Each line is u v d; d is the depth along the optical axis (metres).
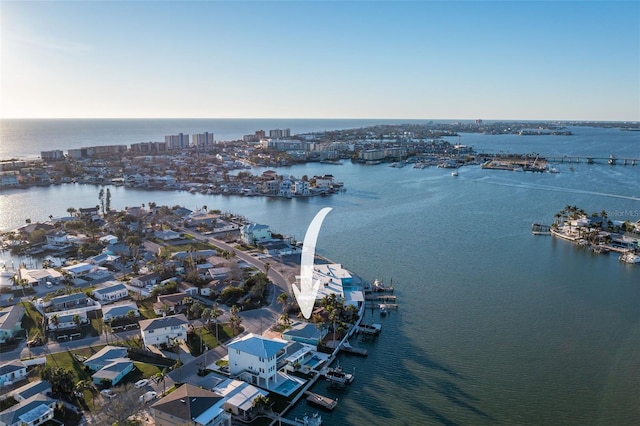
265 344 90.81
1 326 103.12
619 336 110.69
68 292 129.25
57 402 79.38
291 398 84.75
